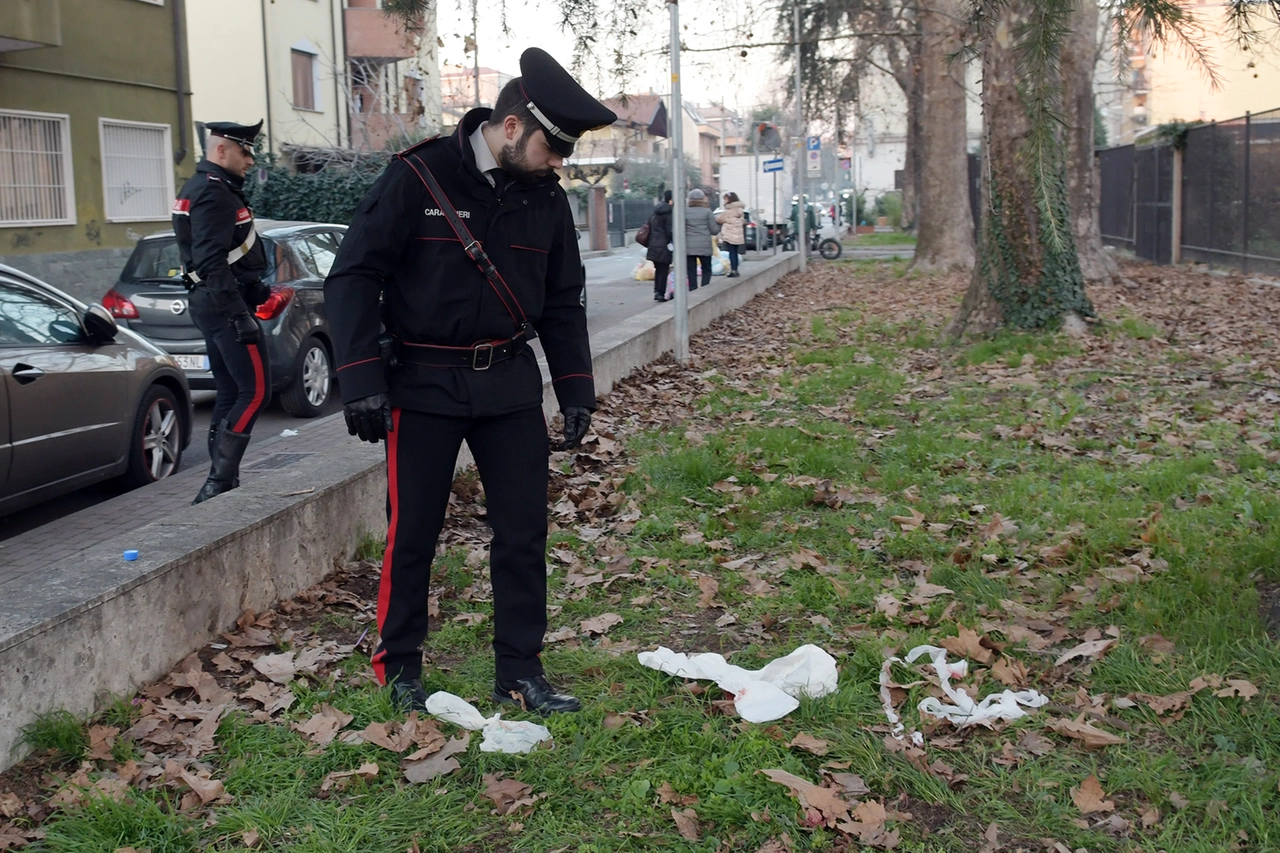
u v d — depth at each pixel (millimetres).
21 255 17328
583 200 43469
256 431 9547
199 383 10008
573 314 3873
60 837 2977
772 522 6008
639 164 54781
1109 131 40594
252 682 4012
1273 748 3352
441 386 3553
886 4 20562
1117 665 3953
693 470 6855
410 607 3781
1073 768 3340
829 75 28875
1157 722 3590
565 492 6613
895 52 31062
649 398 10016
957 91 25250
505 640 3793
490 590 4965
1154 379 10023
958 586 4930
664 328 12828
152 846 2980
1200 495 6070
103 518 6605
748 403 9664
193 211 5758
